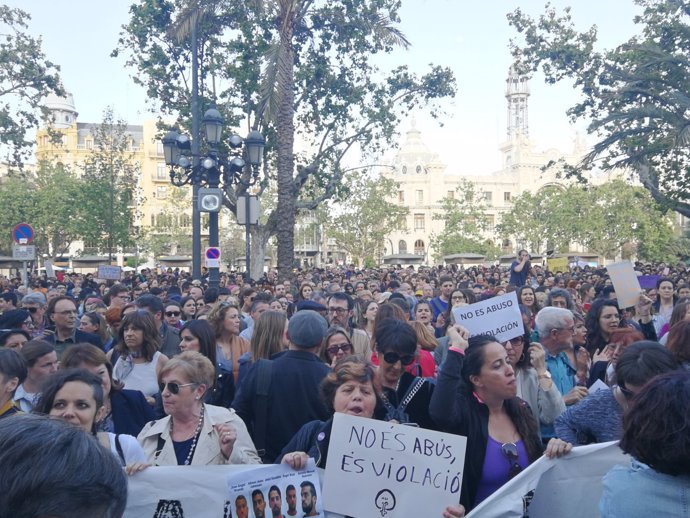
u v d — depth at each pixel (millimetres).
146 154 77438
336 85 23984
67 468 1298
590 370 5410
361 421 3223
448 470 3131
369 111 24219
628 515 2188
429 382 4004
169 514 3180
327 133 24438
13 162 22578
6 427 1358
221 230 66062
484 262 62469
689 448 2102
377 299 10789
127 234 42531
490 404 3504
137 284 19953
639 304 7867
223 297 10727
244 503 3135
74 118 78312
